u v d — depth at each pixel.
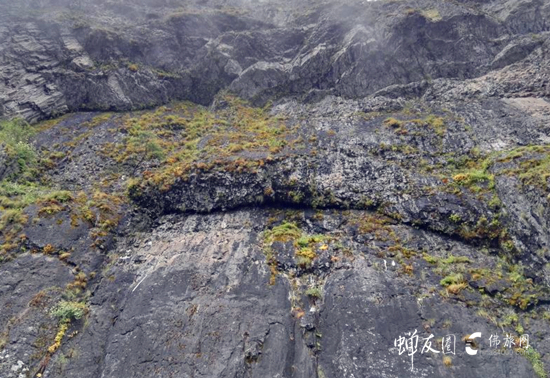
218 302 9.45
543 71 14.99
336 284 9.67
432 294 9.38
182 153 13.76
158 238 11.36
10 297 9.34
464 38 17.17
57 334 8.88
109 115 15.87
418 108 14.92
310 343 8.74
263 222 11.55
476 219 10.74
